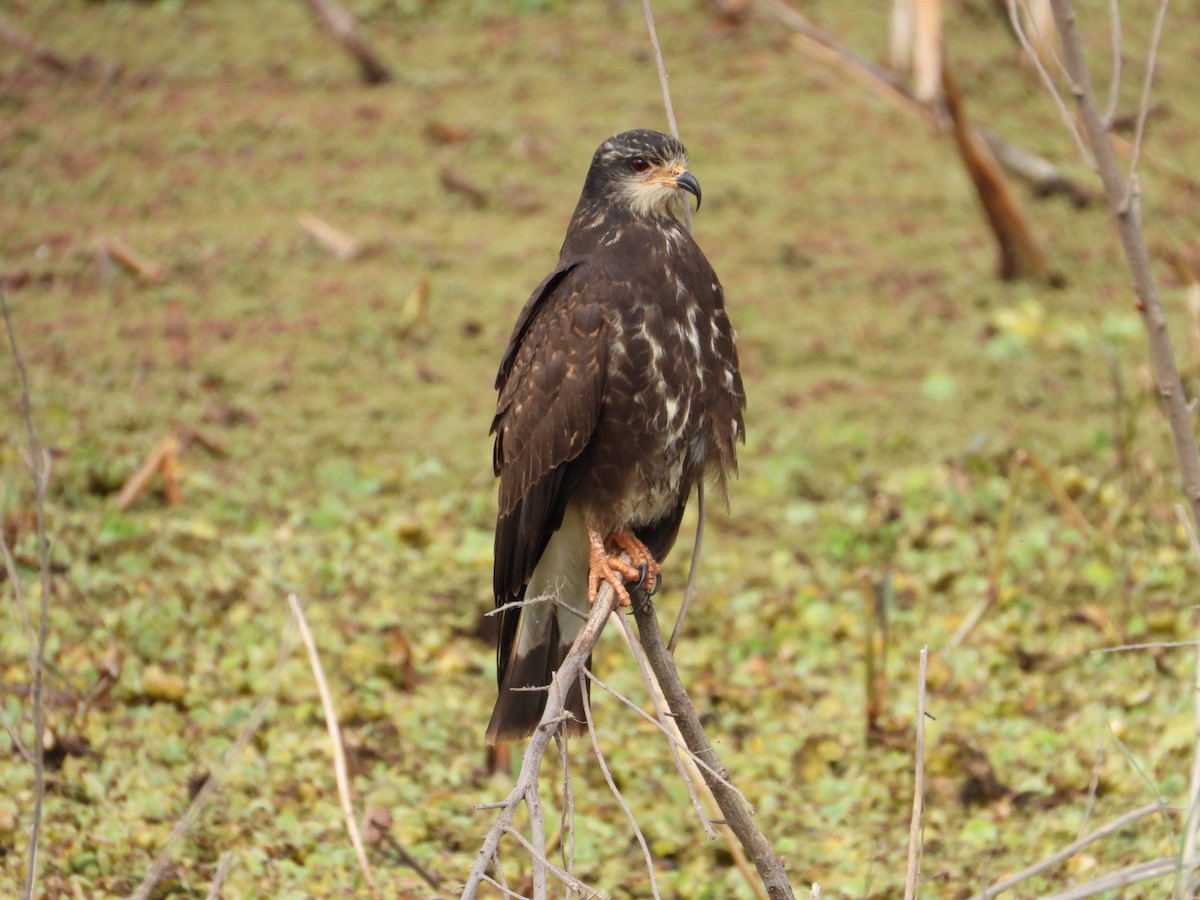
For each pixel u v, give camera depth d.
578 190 17.23
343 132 18.17
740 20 19.91
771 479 13.41
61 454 12.86
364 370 14.62
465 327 15.20
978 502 12.97
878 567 12.27
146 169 17.52
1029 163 17.72
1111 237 17.06
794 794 9.52
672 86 19.02
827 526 12.80
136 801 8.79
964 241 16.95
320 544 12.05
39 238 16.22
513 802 5.54
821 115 18.66
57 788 8.81
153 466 12.55
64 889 7.90
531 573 8.25
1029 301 15.96
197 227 16.56
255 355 14.70
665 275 8.09
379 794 9.20
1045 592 11.68
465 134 18.02
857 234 16.97
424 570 11.84
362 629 10.92
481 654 11.09
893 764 9.67
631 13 20.27
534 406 8.11
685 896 8.55
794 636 11.36
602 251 8.22
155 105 18.61
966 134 15.67
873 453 13.87
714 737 10.14
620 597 7.91
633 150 8.34
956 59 19.36
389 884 8.32
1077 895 6.20
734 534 12.84
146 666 10.20
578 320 8.05
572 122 18.34
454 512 12.78
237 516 12.47
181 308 15.34
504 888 5.68
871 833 9.12
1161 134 18.58
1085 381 14.84
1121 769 9.40
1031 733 9.96
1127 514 12.51
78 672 9.95
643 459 8.09
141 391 14.05
